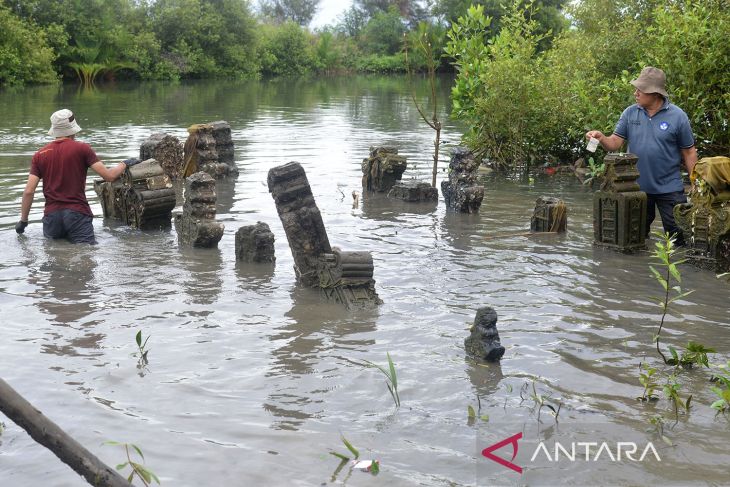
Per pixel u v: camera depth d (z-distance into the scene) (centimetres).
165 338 546
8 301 618
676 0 1205
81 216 814
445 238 846
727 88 1079
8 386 286
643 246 795
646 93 805
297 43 6300
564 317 593
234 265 735
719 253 720
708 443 403
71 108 2547
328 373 491
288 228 668
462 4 5003
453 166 1004
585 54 1379
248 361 507
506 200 1070
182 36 5181
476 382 478
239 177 1230
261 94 3550
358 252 629
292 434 411
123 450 390
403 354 522
